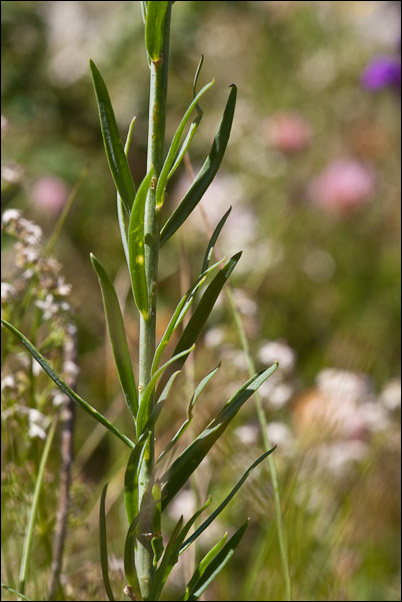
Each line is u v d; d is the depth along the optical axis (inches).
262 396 27.5
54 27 50.6
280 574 20.8
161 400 12.7
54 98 47.9
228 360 27.8
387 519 26.9
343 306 43.8
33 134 44.9
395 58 59.2
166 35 12.7
